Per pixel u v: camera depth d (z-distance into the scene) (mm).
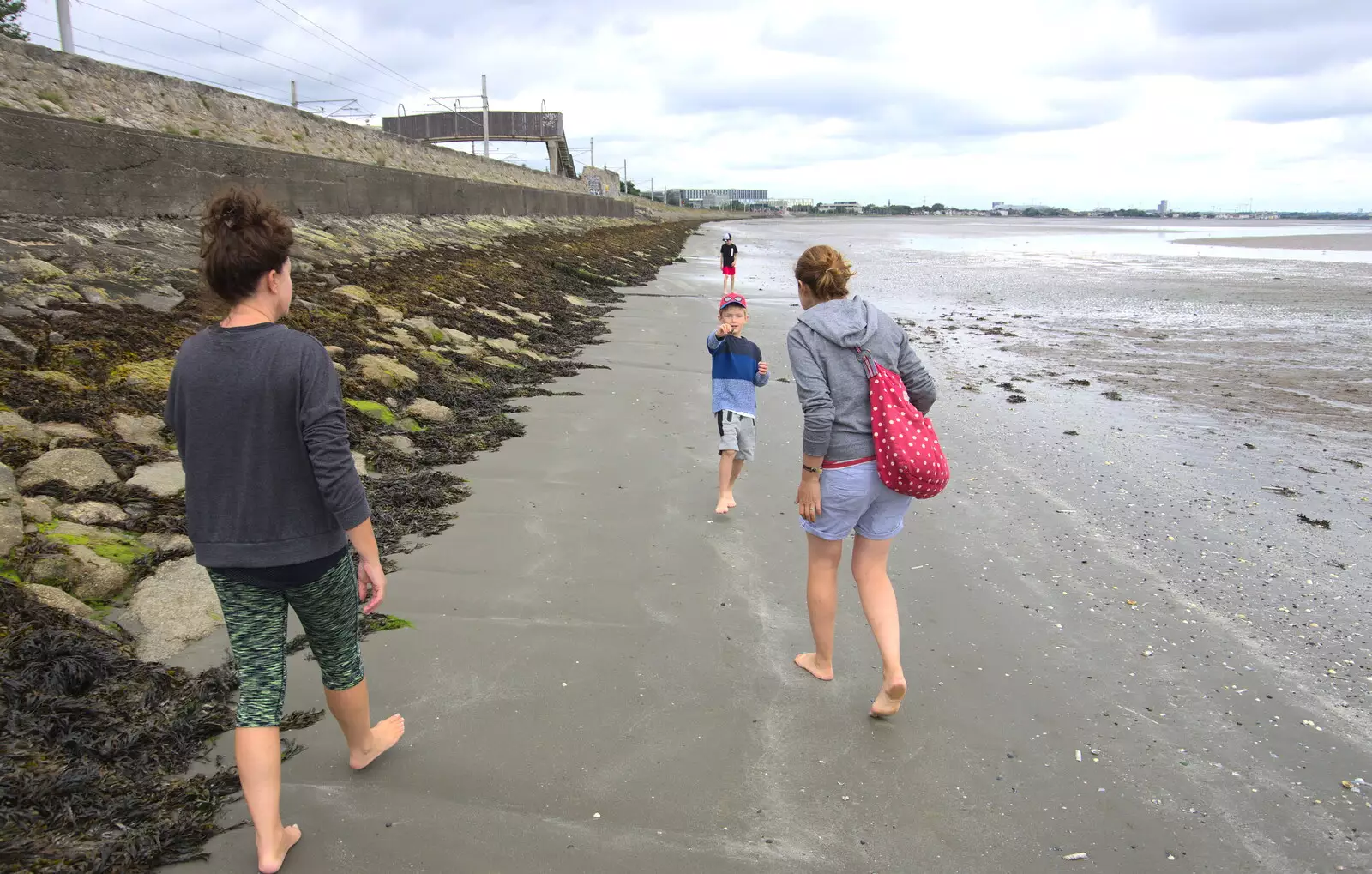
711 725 3035
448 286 11234
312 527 2127
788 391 8148
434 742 2871
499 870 2330
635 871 2348
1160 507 5297
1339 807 2672
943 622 3824
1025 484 5703
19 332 5180
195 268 7719
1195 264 28812
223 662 3191
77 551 3484
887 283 21531
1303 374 9617
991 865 2416
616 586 4082
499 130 55906
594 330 11484
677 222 71250
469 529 4695
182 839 2338
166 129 11734
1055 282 21750
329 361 2133
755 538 4707
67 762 2510
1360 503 5402
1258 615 3922
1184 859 2449
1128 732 3045
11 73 9242
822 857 2426
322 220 12711
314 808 2527
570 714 3068
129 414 4883
